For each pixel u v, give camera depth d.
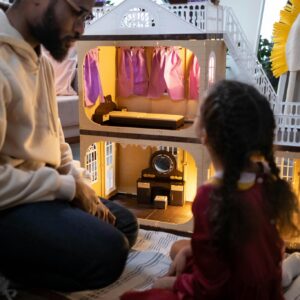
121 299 0.91
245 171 0.76
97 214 1.16
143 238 1.51
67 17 1.00
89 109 1.84
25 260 0.97
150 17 1.61
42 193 0.99
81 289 0.99
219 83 0.79
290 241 1.56
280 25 1.85
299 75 1.84
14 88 0.97
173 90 1.90
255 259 0.74
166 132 1.69
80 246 0.95
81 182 1.15
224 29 1.73
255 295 0.76
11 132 1.00
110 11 1.65
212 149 0.77
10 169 0.96
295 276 1.13
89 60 1.78
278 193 0.78
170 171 1.93
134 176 2.12
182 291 0.82
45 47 1.05
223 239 0.72
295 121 1.61
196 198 0.79
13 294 1.04
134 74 1.98
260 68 1.74
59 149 1.18
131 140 1.74
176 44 1.59
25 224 0.96
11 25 1.02
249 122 0.73
